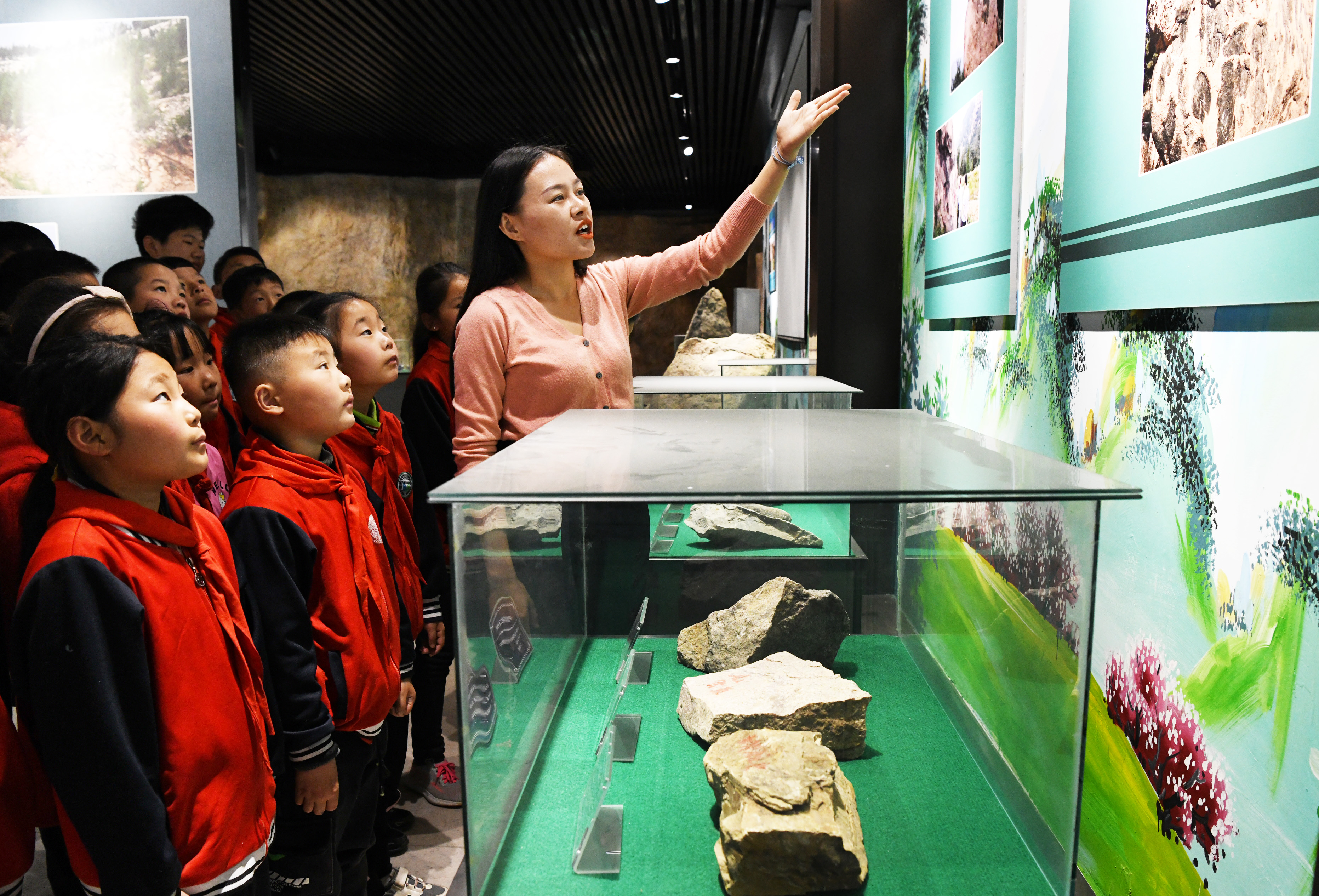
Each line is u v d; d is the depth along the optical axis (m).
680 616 1.13
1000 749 1.05
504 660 1.07
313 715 1.40
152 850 1.04
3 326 1.47
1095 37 1.76
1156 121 1.52
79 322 1.33
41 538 1.14
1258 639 1.30
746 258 13.84
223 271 3.47
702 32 6.33
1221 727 1.39
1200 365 1.45
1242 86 1.27
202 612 1.16
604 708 1.13
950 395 2.98
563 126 9.30
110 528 1.08
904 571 1.08
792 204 5.02
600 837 1.04
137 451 1.09
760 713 1.09
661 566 1.11
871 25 3.69
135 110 3.72
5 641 1.28
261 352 1.50
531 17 6.00
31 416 1.09
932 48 3.12
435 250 11.41
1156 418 1.60
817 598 1.11
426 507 2.21
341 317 1.87
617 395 1.92
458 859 2.18
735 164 11.34
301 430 1.54
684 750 1.12
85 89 3.71
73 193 3.76
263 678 1.34
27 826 1.17
